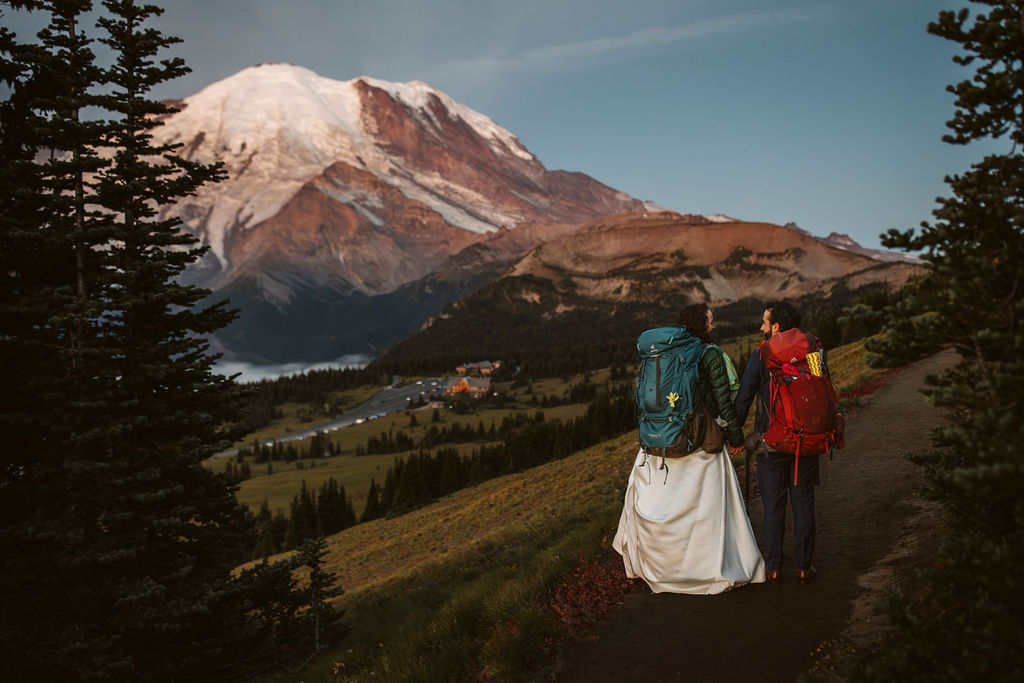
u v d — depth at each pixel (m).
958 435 2.82
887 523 5.88
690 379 4.76
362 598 24.23
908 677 2.86
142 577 11.33
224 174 14.20
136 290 13.13
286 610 13.94
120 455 12.14
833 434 4.66
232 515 13.86
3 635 10.04
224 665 12.51
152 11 13.18
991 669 2.61
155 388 13.28
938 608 3.55
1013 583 2.63
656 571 4.99
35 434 11.66
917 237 3.44
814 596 4.61
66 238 11.68
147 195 13.21
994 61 3.33
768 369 4.80
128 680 10.69
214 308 14.55
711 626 4.48
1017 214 2.96
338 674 6.73
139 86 13.16
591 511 15.16
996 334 2.79
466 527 40.47
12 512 11.50
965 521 3.68
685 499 4.86
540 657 4.63
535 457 106.25
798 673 3.70
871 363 3.49
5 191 11.59
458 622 5.84
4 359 11.61
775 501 4.90
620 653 4.41
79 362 11.62
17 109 12.60
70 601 10.68
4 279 11.97
